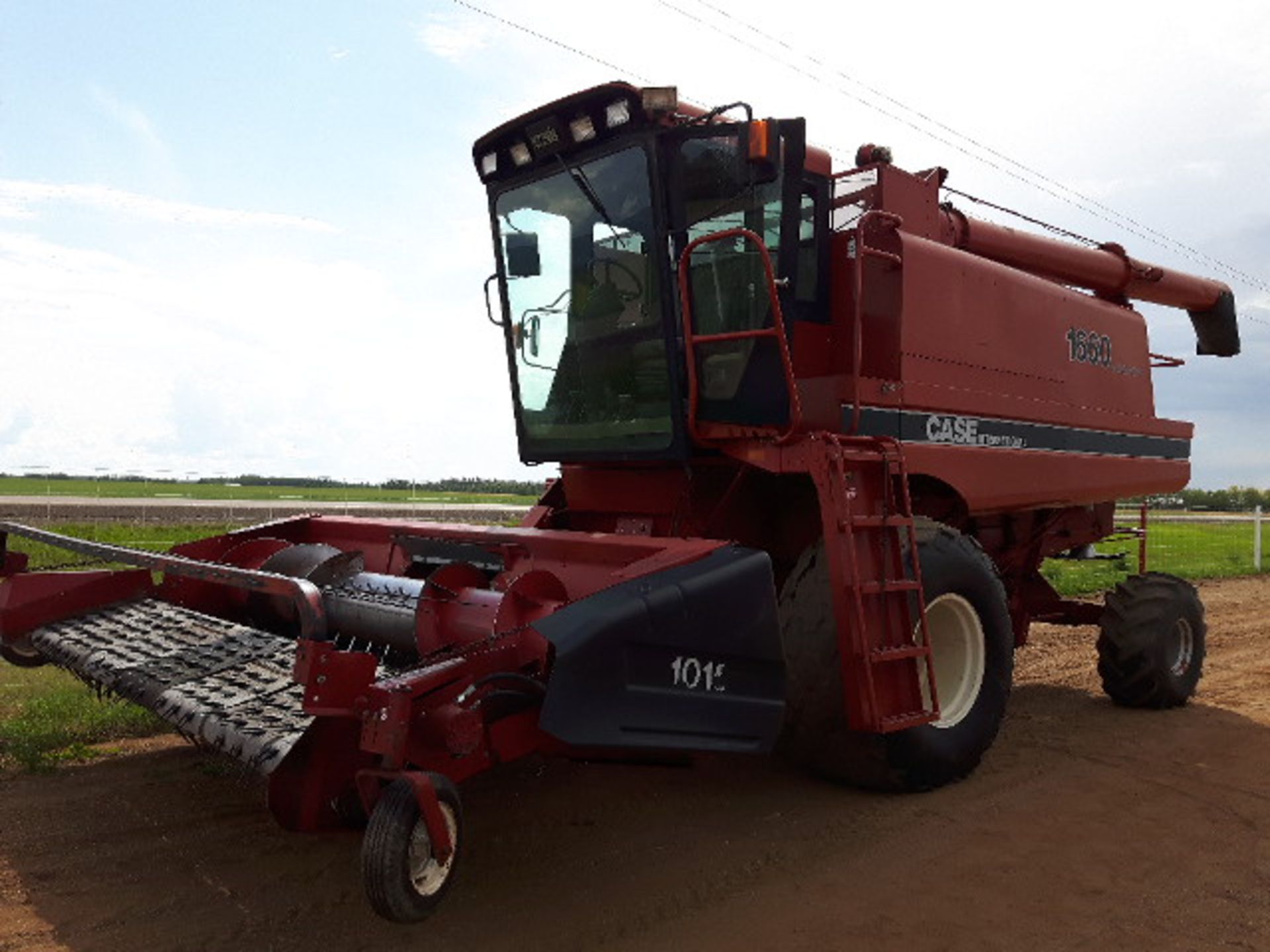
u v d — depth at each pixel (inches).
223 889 139.3
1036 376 246.2
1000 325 235.6
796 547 212.8
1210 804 188.4
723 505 198.1
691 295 187.3
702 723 142.8
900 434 204.4
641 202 188.2
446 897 137.6
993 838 167.8
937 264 217.6
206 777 184.5
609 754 142.6
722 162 182.5
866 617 175.8
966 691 200.2
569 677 127.4
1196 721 257.4
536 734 132.6
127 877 142.5
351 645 168.9
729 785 194.1
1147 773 208.5
